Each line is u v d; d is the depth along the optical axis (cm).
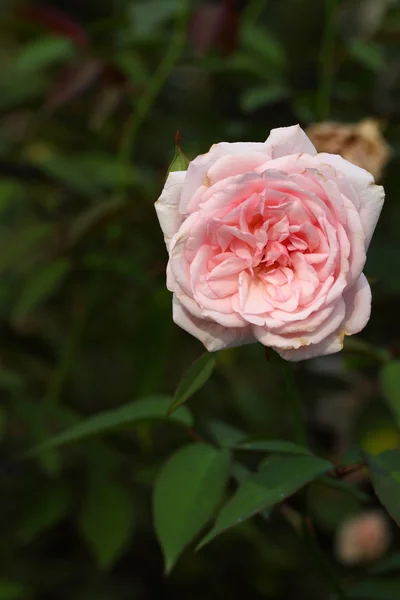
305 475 67
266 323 65
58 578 107
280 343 65
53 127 105
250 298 65
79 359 106
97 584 110
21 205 107
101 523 91
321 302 65
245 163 65
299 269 65
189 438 99
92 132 105
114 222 91
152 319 94
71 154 105
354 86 99
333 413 102
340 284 65
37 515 95
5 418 100
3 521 98
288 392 71
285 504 74
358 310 66
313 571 108
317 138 79
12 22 103
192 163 65
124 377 106
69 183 93
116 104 101
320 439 103
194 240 65
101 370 106
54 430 95
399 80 102
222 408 106
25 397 97
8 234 102
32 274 97
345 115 97
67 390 105
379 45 97
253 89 95
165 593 113
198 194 65
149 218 91
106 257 95
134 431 101
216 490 70
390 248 94
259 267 66
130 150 97
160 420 73
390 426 96
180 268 65
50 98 95
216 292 65
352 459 70
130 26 98
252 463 83
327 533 110
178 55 95
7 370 100
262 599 114
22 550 107
